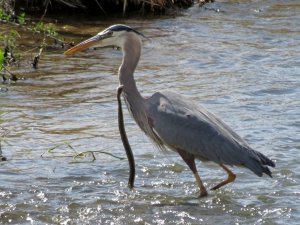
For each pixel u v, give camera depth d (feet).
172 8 82.02
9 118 47.52
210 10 83.10
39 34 68.03
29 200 36.11
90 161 41.37
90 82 56.24
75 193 37.19
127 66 39.63
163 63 62.39
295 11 84.12
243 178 39.65
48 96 52.49
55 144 43.50
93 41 39.96
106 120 48.03
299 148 43.42
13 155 41.70
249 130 46.39
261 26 76.48
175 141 37.68
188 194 37.63
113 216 34.73
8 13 70.95
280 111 50.42
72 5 75.36
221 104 51.80
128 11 79.56
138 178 39.45
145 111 38.83
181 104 38.42
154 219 34.50
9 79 55.88
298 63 63.16
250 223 34.17
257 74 59.67
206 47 67.62
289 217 34.76
